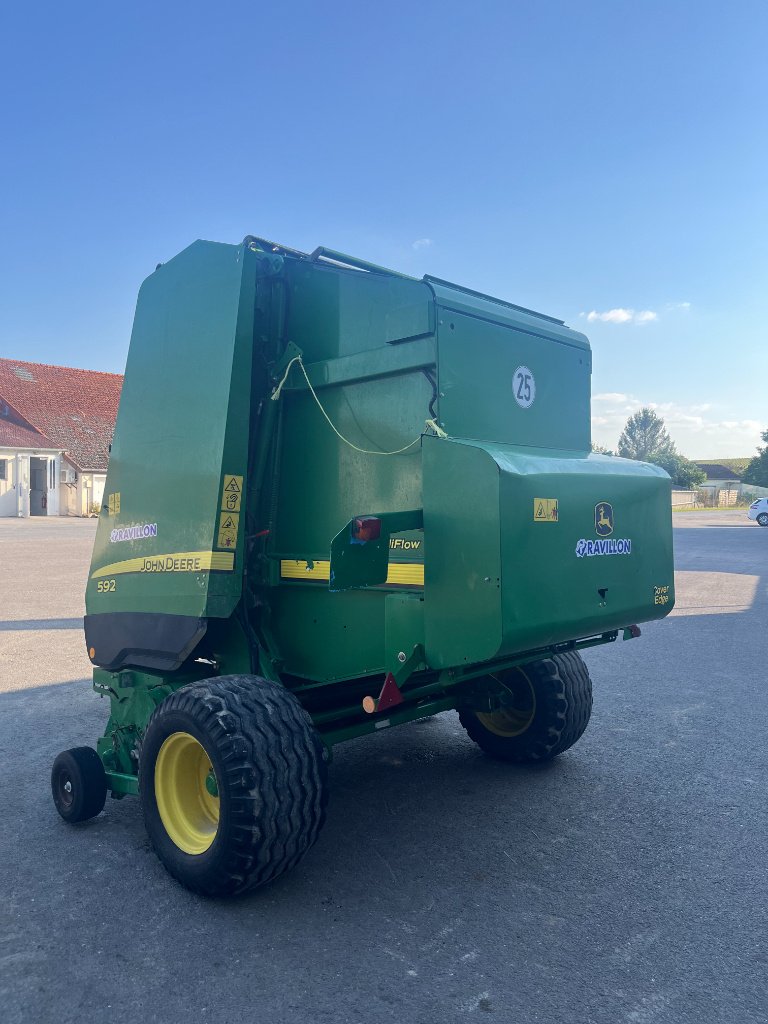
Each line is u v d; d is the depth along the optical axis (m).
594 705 6.95
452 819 4.45
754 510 44.78
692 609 12.63
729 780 5.09
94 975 2.96
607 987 2.89
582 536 3.69
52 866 3.89
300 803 3.33
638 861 3.94
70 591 13.87
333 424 4.13
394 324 3.84
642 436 132.25
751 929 3.31
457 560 3.40
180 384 4.25
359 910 3.44
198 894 3.54
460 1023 2.69
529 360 4.25
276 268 4.17
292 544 4.29
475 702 4.58
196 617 3.88
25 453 37.44
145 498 4.35
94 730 6.17
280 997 2.83
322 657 4.14
